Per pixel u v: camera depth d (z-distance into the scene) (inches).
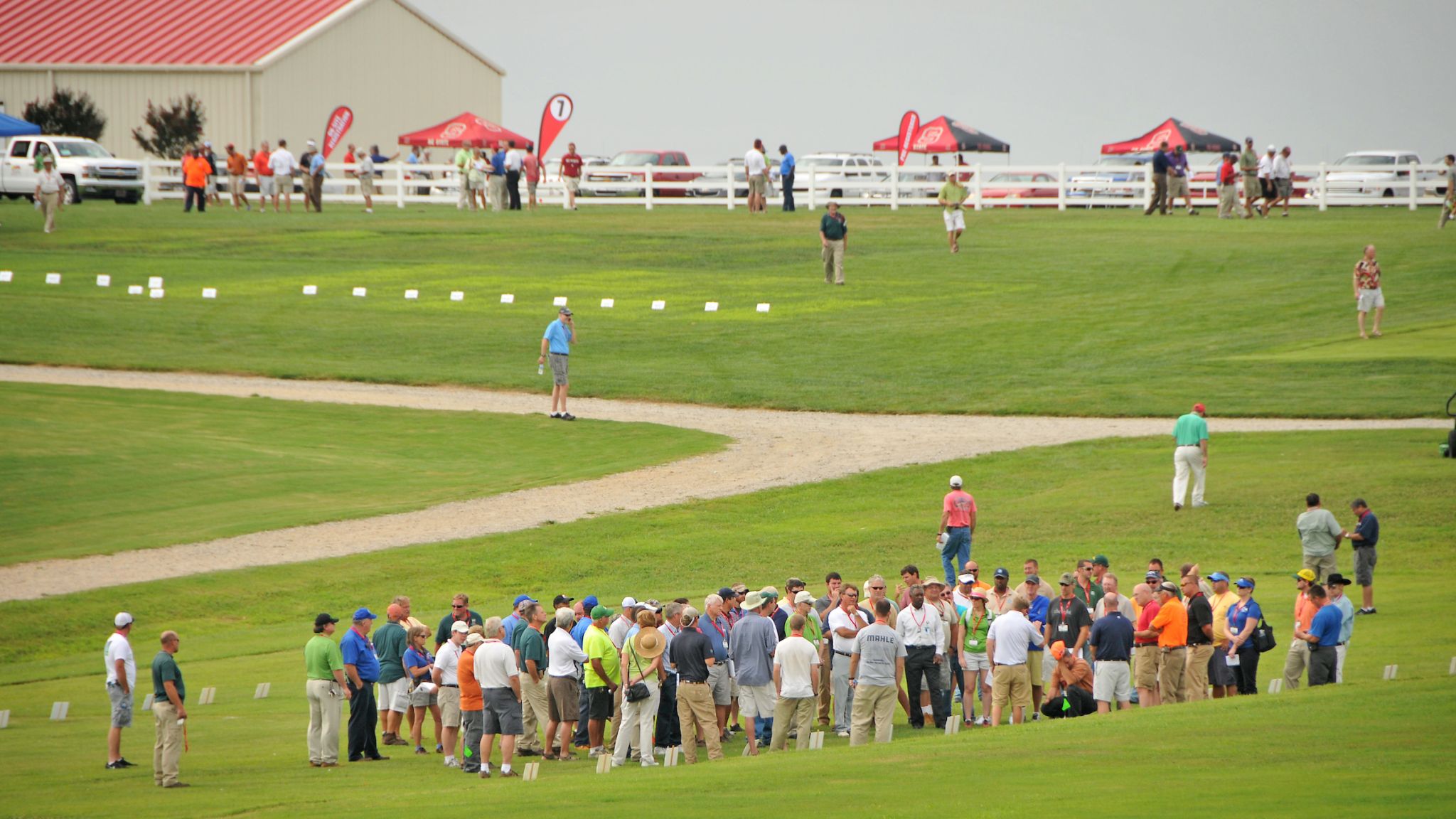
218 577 2357.3
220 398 3732.8
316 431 3440.0
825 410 3639.3
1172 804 991.0
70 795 1321.4
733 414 3646.7
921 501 2800.2
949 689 1686.8
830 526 2650.1
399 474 3080.7
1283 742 1201.4
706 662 1497.3
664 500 2854.3
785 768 1250.0
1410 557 2316.7
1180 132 7239.2
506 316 4677.7
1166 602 1617.9
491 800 1187.3
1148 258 5093.5
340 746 1715.1
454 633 1566.2
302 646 2050.9
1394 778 1049.5
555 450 3292.3
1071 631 1654.8
